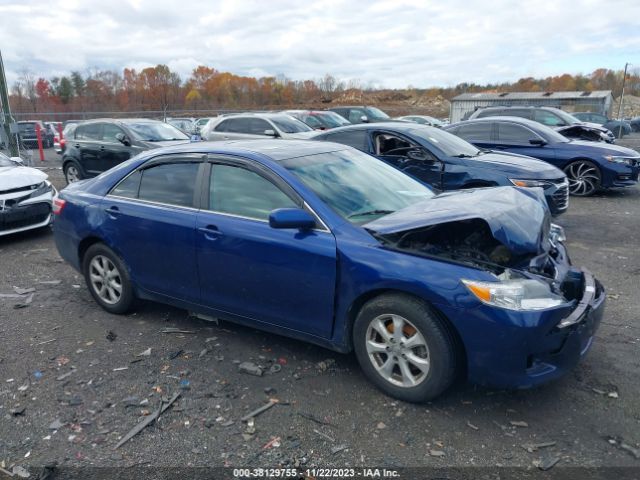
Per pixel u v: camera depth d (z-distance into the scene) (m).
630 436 3.03
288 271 3.63
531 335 2.96
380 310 3.33
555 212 7.58
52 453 2.96
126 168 4.73
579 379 3.62
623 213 9.28
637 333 4.33
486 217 3.21
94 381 3.71
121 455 2.94
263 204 3.85
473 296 3.00
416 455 2.90
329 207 3.64
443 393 3.47
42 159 19.75
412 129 8.25
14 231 7.57
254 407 3.36
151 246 4.37
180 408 3.36
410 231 3.45
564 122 15.20
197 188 4.19
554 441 2.99
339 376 3.72
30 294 5.52
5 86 15.59
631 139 26.95
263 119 13.84
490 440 3.01
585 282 3.62
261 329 4.01
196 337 4.38
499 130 11.07
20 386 3.65
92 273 4.95
